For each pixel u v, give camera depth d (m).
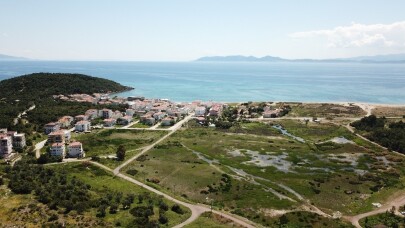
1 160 179.25
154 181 160.88
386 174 174.50
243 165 184.88
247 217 129.62
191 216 126.19
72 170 167.38
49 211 115.88
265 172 175.25
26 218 109.94
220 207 137.25
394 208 137.50
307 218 129.00
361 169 181.50
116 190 146.00
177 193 150.00
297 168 181.62
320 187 157.88
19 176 142.75
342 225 124.69
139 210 124.31
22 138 197.50
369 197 149.12
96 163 182.12
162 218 119.38
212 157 197.62
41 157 178.50
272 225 124.12
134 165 181.88
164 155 199.25
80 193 133.50
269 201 142.25
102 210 119.50
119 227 111.81
